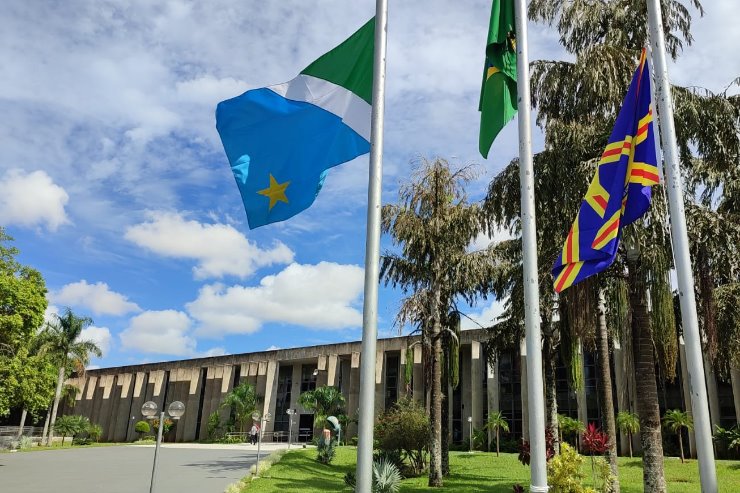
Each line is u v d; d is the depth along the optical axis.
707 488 7.59
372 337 6.34
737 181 14.87
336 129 8.34
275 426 65.19
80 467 27.55
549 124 15.69
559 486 10.34
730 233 13.75
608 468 12.88
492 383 50.72
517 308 22.47
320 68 8.59
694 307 8.29
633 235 13.11
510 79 8.65
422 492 19.83
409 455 25.58
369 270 6.55
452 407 53.94
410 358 26.22
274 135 8.43
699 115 14.05
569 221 14.93
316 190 8.23
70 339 57.88
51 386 30.17
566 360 21.69
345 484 20.66
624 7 15.63
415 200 23.05
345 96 8.41
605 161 9.34
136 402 76.19
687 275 8.39
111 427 77.38
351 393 58.69
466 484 22.03
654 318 13.38
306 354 63.69
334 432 39.53
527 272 6.89
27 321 28.73
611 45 14.70
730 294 14.03
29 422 74.94
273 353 66.75
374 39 7.69
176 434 71.19
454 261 23.16
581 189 14.33
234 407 64.50
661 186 13.20
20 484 20.62
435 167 23.02
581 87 15.22
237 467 27.50
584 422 45.78
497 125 8.52
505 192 17.08
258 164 8.36
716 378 41.25
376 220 6.72
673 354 13.37
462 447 50.66
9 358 28.17
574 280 8.89
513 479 23.94
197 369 72.38
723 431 38.88
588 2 16.12
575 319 14.75
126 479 22.36
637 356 13.73
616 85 14.32
